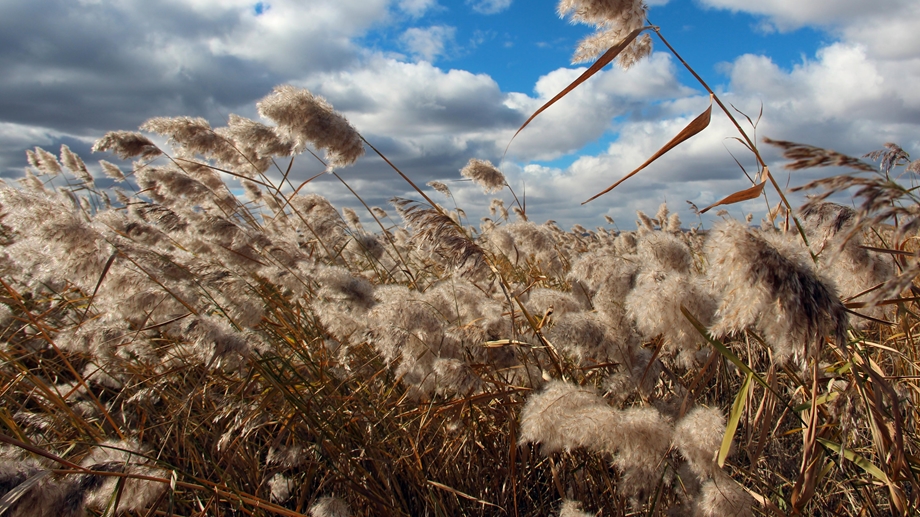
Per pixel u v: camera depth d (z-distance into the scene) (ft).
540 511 10.09
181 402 11.10
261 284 14.64
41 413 10.49
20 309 13.26
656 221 32.32
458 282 12.37
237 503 9.11
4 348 12.19
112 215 15.65
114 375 11.46
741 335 10.82
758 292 5.63
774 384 7.08
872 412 6.64
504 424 11.19
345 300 12.30
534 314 11.77
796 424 11.02
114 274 10.96
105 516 7.10
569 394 6.96
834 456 8.78
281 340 12.67
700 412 6.89
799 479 6.44
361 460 11.03
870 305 5.28
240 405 10.20
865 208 4.79
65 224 10.60
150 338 12.85
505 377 11.16
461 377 9.17
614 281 9.09
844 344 5.70
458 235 11.60
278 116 13.55
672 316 7.20
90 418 11.30
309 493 10.83
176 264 12.43
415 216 11.79
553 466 9.12
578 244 27.37
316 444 10.23
